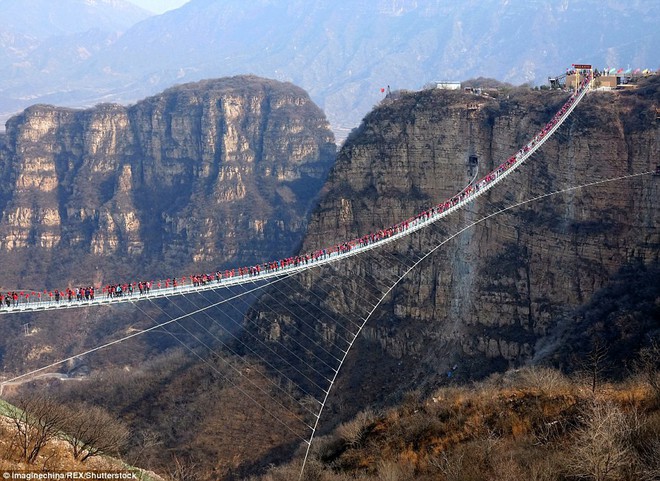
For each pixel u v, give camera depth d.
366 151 130.12
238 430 91.69
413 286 114.94
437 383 101.44
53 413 54.84
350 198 129.25
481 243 113.56
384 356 110.56
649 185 100.69
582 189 105.88
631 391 56.53
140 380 106.31
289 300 120.50
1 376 149.00
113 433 66.19
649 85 111.94
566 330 95.06
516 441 54.12
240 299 129.75
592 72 123.19
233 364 109.25
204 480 82.94
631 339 83.88
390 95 168.50
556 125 110.25
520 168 113.19
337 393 102.69
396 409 77.00
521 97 122.62
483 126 121.81
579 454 45.88
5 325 164.38
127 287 87.44
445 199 123.56
